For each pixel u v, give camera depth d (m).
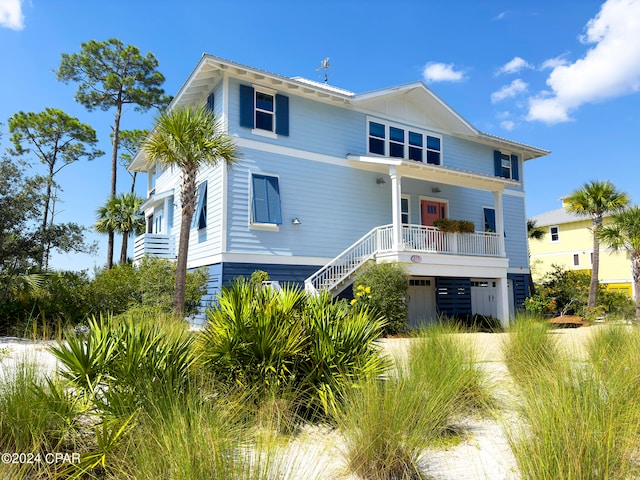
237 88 14.79
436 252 15.10
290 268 14.97
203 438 2.58
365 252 15.80
